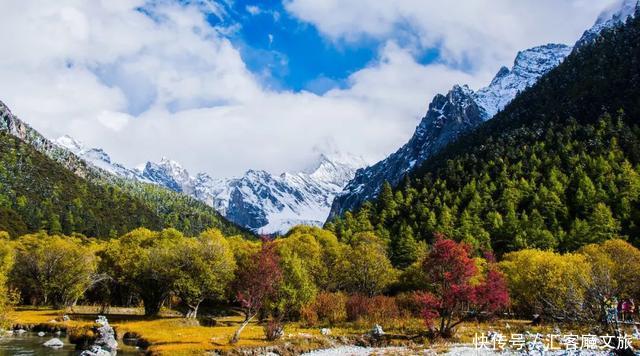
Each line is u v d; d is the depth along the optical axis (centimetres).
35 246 10738
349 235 15675
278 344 4644
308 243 11300
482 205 15725
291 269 5456
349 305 6775
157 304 7938
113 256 9025
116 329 5700
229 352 4300
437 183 19262
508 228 13662
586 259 8188
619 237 11756
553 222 13500
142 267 7631
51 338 5288
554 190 14762
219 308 10025
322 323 6488
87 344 4919
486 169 18975
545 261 7412
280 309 5066
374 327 5591
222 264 7562
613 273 6481
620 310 4778
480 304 5253
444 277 5216
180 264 7538
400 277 10169
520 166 17750
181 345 4519
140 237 9962
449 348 4509
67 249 9162
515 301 7650
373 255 9925
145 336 5212
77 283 9069
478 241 13212
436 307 5194
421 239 14712
